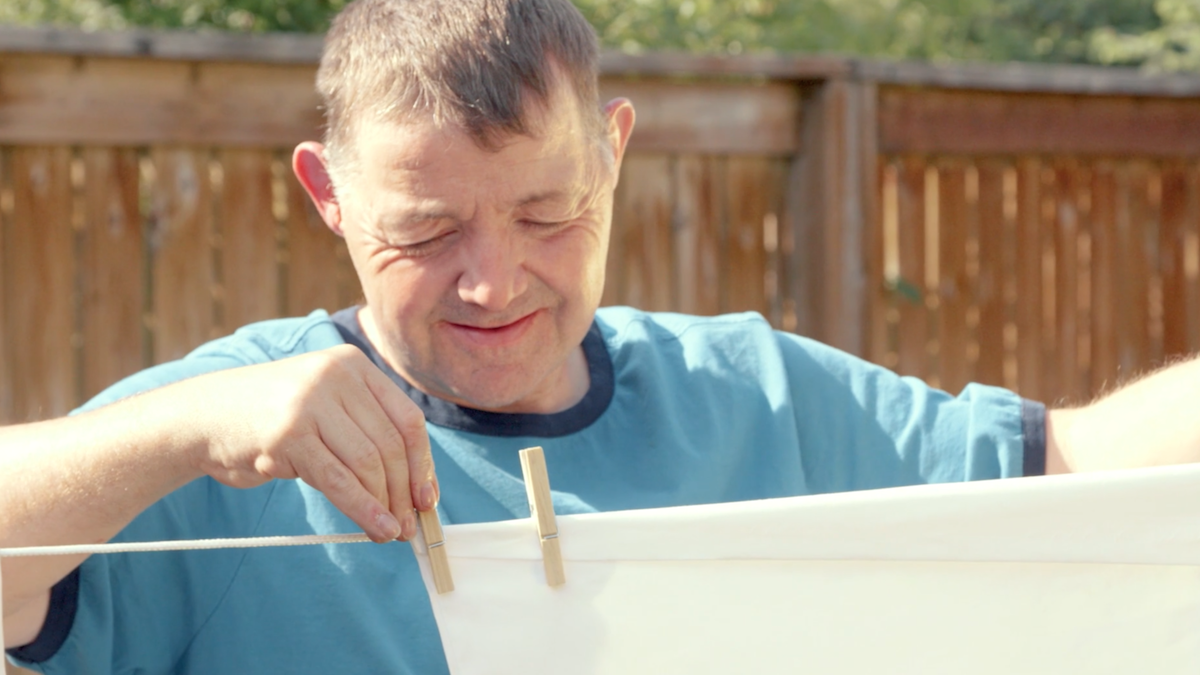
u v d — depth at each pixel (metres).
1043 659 1.13
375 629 1.18
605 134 1.26
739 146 3.12
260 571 1.18
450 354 1.21
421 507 1.03
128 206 2.68
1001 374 3.53
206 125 2.69
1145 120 3.60
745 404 1.42
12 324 2.61
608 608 1.09
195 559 1.18
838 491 1.44
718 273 3.16
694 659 1.10
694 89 3.07
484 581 1.07
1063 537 1.12
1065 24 8.69
